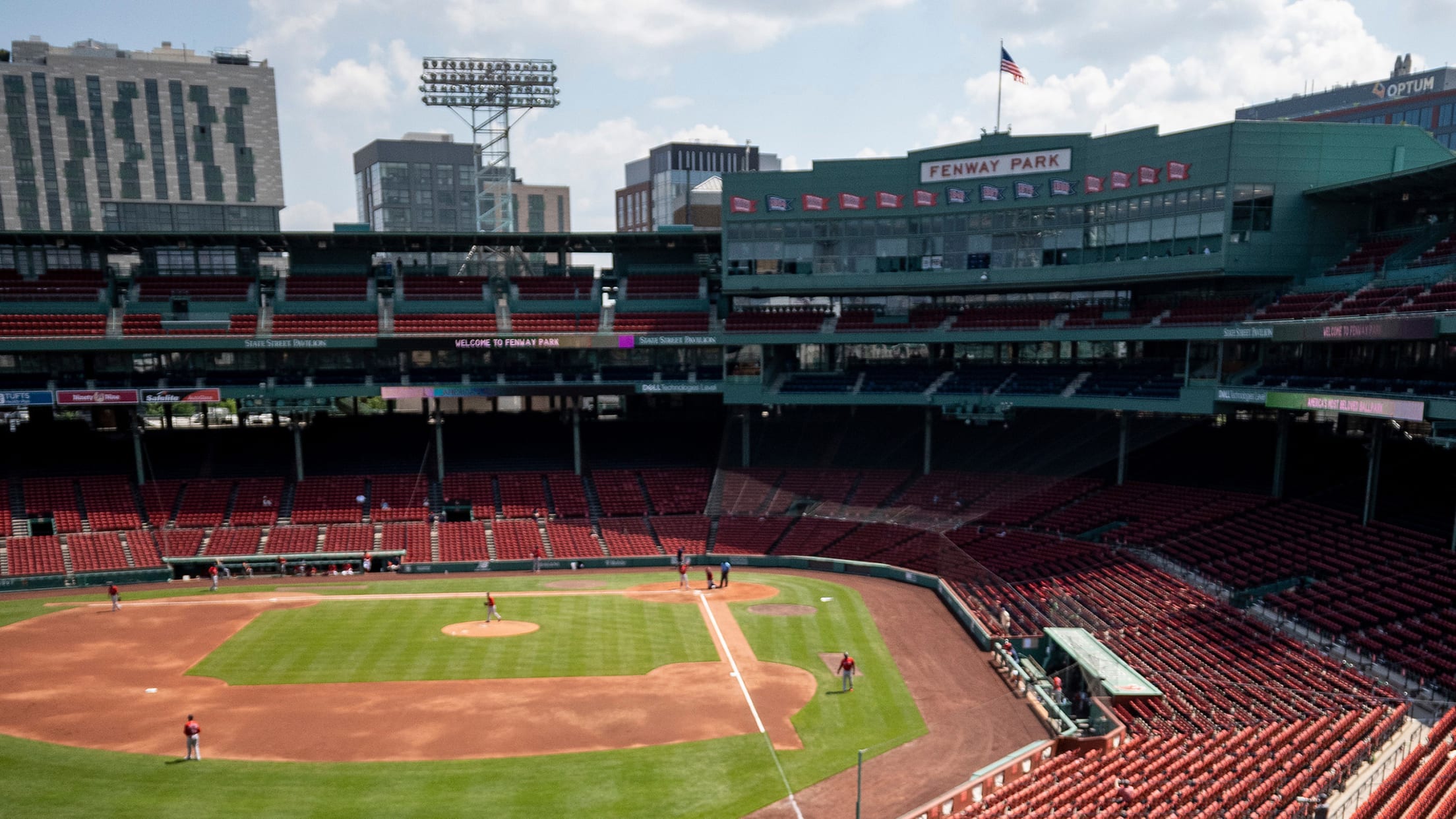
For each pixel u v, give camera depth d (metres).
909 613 47.56
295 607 49.34
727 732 32.44
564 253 74.75
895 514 62.47
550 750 30.94
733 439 73.06
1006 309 65.56
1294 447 53.44
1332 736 28.33
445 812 26.64
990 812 24.94
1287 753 27.33
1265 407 54.09
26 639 43.44
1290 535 45.44
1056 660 39.81
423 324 68.12
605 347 65.81
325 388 65.00
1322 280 52.84
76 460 66.31
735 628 44.94
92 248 67.56
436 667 39.22
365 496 65.94
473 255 73.81
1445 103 107.12
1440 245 48.16
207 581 57.25
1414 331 39.28
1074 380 61.34
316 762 29.86
